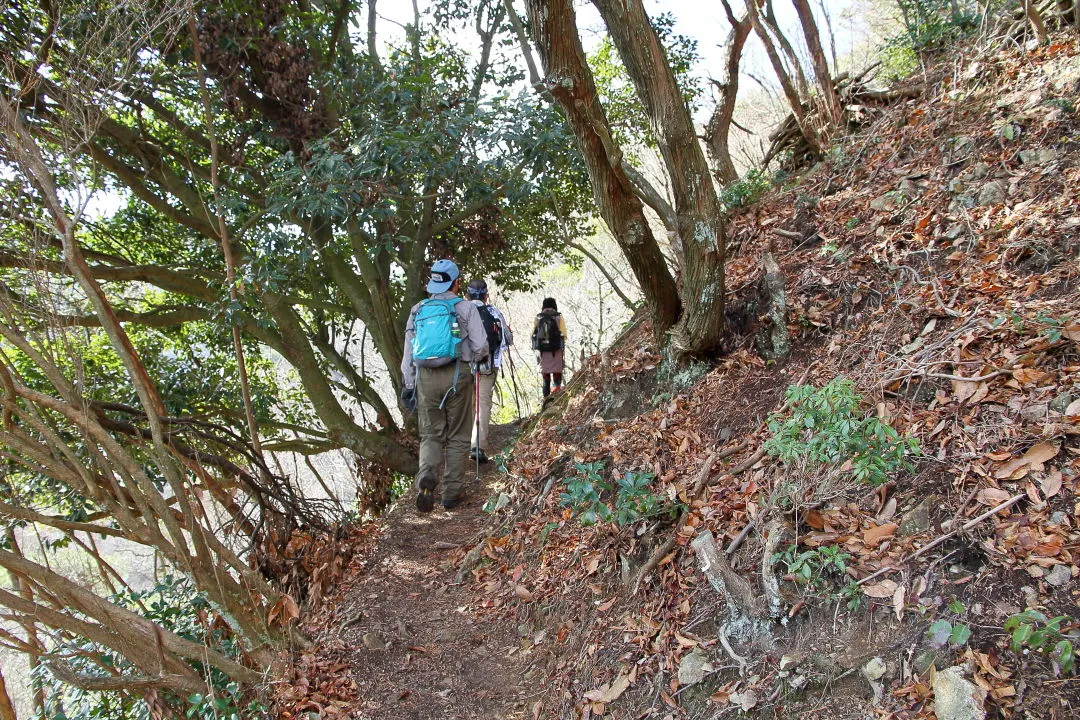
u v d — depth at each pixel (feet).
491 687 12.77
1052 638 7.80
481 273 38.45
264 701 12.95
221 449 20.30
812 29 23.26
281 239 22.43
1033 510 9.16
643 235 15.55
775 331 15.55
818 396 10.37
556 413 21.93
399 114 23.02
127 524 12.10
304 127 25.54
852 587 9.45
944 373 11.62
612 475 15.56
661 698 10.28
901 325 13.51
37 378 26.05
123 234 32.01
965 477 9.98
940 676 8.06
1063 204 13.47
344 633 14.70
